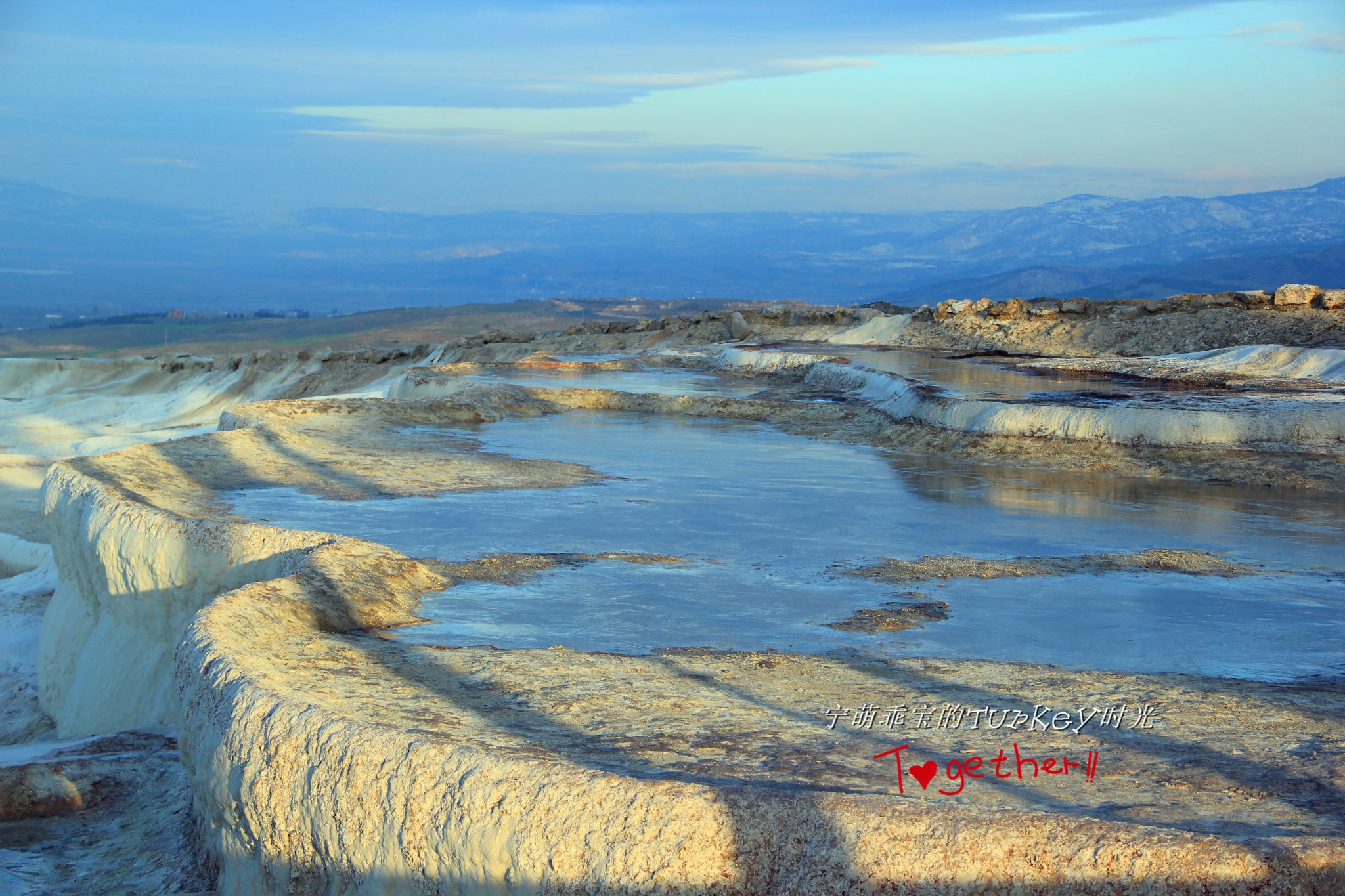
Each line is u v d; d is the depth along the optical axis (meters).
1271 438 14.97
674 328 39.62
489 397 20.62
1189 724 5.41
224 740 5.11
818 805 3.98
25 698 12.19
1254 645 7.18
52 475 12.20
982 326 31.36
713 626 7.57
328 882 4.70
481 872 4.22
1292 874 3.55
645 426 19.34
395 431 17.50
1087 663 6.75
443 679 6.04
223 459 13.82
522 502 12.17
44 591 15.55
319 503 11.81
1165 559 9.74
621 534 10.66
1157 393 19.09
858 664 6.64
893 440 17.55
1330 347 22.97
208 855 5.59
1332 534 10.98
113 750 8.09
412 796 4.41
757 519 11.52
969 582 8.95
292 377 47.34
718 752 4.87
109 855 6.17
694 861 3.93
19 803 6.87
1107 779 4.56
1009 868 3.71
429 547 9.84
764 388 24.44
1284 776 4.61
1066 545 10.41
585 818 4.09
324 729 4.79
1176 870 3.59
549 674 6.19
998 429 16.50
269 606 6.95
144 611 9.76
